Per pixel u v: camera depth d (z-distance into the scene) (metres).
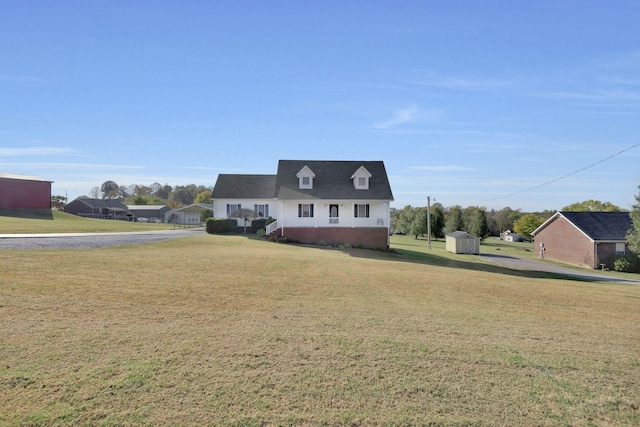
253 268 14.76
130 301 8.99
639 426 4.68
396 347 6.88
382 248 32.31
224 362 5.95
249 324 7.82
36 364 5.56
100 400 4.75
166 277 11.95
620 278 27.89
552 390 5.52
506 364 6.36
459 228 65.19
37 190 58.94
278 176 34.72
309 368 5.88
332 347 6.75
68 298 8.88
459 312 9.78
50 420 4.34
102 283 10.56
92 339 6.57
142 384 5.16
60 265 12.70
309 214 32.81
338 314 8.91
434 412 4.83
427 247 47.69
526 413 4.88
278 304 9.57
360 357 6.37
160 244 21.86
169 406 4.71
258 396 5.03
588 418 4.82
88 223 46.91
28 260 13.17
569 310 11.13
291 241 31.31
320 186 33.59
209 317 8.17
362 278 14.14
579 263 38.06
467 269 22.86
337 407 4.86
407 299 11.00
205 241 25.23
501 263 33.88
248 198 37.84
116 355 6.00
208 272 13.29
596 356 6.95
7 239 20.97
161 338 6.80
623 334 8.63
